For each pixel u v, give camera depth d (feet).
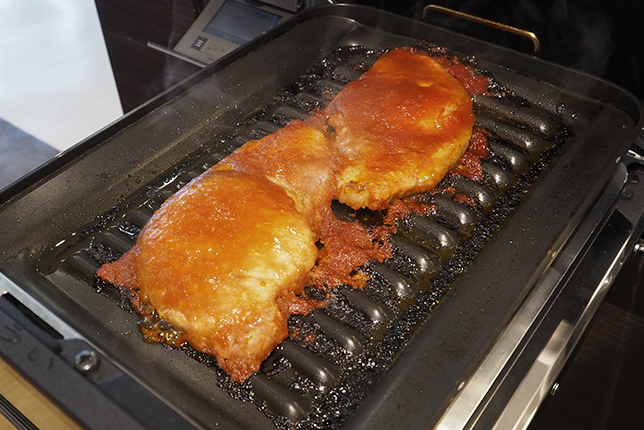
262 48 2.04
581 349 1.81
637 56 1.92
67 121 3.89
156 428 1.21
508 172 1.78
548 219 1.60
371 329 1.50
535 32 2.06
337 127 1.77
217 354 1.41
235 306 1.39
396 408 1.32
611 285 1.69
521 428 1.44
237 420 1.36
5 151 3.62
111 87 4.21
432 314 1.50
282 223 1.48
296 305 1.53
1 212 1.59
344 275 1.58
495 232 1.66
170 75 2.84
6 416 1.44
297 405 1.38
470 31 2.20
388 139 1.72
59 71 4.38
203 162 1.83
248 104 1.97
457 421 1.37
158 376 1.42
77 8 5.17
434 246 1.64
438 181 1.73
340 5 2.17
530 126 1.89
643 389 1.79
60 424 1.38
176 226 1.46
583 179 1.68
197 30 2.54
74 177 1.68
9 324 1.34
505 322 1.43
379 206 1.67
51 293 1.54
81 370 1.28
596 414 1.77
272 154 1.63
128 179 1.76
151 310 1.50
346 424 1.33
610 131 1.78
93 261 1.60
